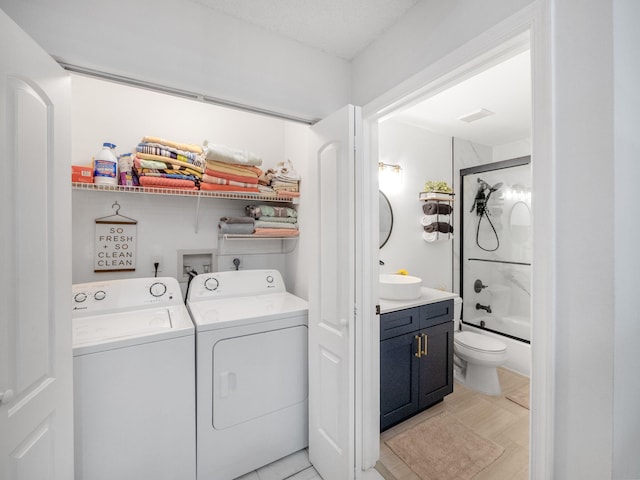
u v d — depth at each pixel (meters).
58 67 1.00
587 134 0.72
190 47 1.24
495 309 3.07
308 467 1.69
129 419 1.31
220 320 1.54
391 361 1.92
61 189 1.02
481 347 2.34
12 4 0.96
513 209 2.97
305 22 1.37
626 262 0.71
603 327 0.70
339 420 1.49
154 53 1.17
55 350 0.99
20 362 0.84
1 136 0.77
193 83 1.25
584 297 0.74
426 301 2.09
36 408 0.90
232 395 1.56
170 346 1.40
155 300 1.80
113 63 1.10
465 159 3.21
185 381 1.44
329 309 1.54
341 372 1.46
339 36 1.46
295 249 2.36
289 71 1.48
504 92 2.13
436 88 1.21
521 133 2.97
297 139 2.33
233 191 2.04
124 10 1.12
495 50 0.95
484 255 3.17
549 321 0.79
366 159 1.52
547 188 0.79
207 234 2.26
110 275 1.95
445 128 2.83
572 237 0.76
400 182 2.71
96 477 1.25
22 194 0.84
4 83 0.77
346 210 1.41
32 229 0.88
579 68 0.74
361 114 1.46
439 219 2.80
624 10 0.71
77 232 1.86
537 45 0.81
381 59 1.45
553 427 0.80
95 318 1.58
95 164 1.71
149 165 1.79
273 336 1.68
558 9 0.78
